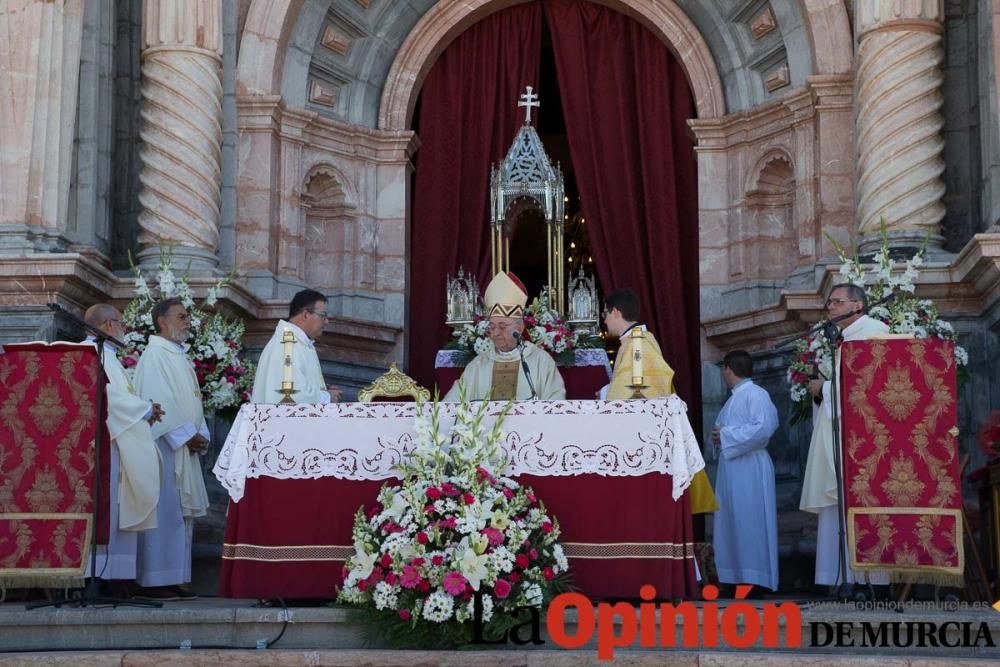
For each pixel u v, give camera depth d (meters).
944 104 11.20
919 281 10.13
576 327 11.12
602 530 7.27
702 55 12.83
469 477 7.07
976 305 10.20
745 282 12.37
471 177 13.24
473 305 11.31
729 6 12.62
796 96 11.92
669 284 12.76
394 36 13.19
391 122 13.12
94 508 7.86
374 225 12.98
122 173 11.91
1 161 10.64
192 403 9.21
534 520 7.07
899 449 7.47
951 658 6.37
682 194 13.02
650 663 6.42
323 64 12.84
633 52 13.23
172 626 7.03
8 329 10.19
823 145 11.70
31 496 7.85
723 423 9.64
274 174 12.27
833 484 8.41
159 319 9.33
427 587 6.83
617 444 7.34
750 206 12.48
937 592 8.03
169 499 9.02
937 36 10.97
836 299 8.52
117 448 8.47
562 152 17.53
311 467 7.45
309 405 7.52
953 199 11.12
